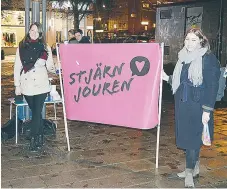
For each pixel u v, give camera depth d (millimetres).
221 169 4707
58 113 8133
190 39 3885
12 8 32375
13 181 4160
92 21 36688
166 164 4852
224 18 11047
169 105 9438
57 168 4621
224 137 6293
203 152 5414
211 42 11656
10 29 36281
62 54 5016
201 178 4375
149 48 4406
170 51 14078
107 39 29812
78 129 6688
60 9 28469
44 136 6113
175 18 13719
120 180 4262
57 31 38281
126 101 4625
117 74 4648
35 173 4430
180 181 4266
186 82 3939
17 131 5820
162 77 4434
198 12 12477
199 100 3904
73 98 5023
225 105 9156
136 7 35656
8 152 5242
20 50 5172
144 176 4402
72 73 4977
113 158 5059
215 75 3830
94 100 4859
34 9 6344
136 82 4531
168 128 6898
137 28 36125
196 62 3852
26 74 5137
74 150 5391
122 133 6457
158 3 14859
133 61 4512
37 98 5211
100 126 6945
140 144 5789
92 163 4836
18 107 6262
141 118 4551
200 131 3973
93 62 4805
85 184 4117
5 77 15766
